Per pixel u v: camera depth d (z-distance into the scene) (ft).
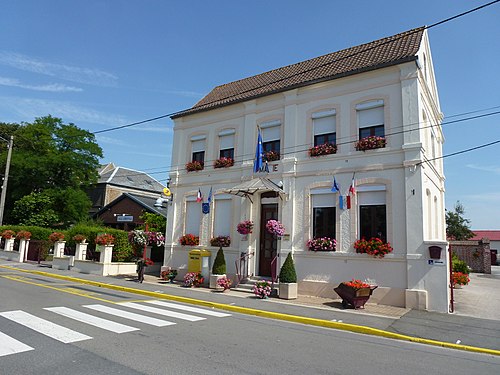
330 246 40.98
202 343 20.81
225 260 49.96
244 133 52.01
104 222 93.76
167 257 56.13
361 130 42.57
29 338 19.93
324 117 45.32
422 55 44.78
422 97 42.47
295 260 43.62
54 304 30.63
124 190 129.49
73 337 20.49
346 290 35.06
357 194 40.98
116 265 58.49
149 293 40.98
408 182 37.78
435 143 53.06
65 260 62.54
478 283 64.13
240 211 49.73
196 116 58.13
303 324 29.14
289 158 46.06
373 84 42.06
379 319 30.25
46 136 102.12
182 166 58.13
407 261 36.40
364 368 17.94
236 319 29.32
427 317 31.63
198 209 54.80
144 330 23.09
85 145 105.81
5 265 64.49
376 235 39.32
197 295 40.16
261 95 50.11
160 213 75.36
